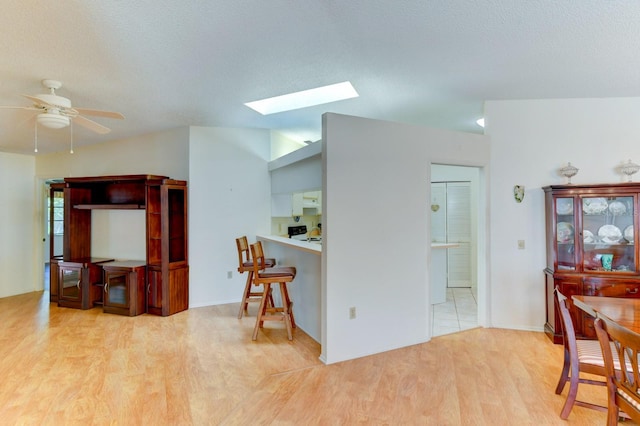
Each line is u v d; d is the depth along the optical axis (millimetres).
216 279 5133
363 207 3322
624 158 3744
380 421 2285
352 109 4367
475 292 6043
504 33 2438
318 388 2701
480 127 5305
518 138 3986
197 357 3258
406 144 3553
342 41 2574
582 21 2258
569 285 3541
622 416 2240
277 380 2824
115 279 4664
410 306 3580
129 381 2797
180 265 4758
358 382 2795
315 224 7207
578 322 3471
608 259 3564
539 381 2809
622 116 3758
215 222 5129
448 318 4500
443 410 2408
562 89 3570
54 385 2729
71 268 4930
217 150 5156
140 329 4023
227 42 2557
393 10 2172
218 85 3414
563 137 3883
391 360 3213
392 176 3475
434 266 5227
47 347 3490
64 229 5152
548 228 3822
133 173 5336
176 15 2174
